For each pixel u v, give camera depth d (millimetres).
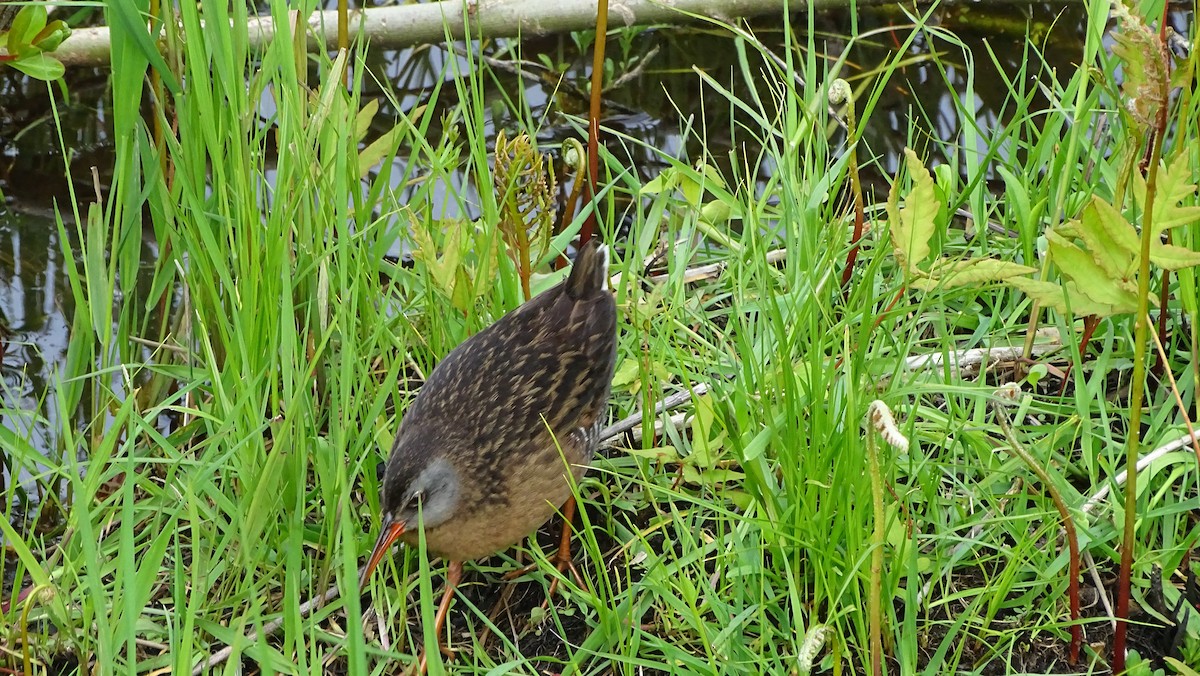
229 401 6816
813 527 6027
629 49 11344
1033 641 6027
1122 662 5730
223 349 7602
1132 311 5902
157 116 7656
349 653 4816
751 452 6164
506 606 6559
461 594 6398
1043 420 7141
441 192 9797
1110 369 7352
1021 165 9422
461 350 6852
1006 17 11352
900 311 6789
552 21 11008
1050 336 7582
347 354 6273
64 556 6215
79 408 8195
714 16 11219
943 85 10680
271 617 6293
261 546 6375
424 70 11266
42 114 10844
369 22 10844
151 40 6461
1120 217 5406
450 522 6277
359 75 7402
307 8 7160
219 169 6586
